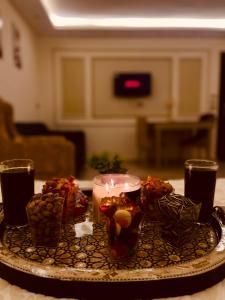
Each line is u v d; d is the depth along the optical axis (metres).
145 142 4.87
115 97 5.68
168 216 0.72
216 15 4.40
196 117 5.75
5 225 0.85
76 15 4.45
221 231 0.80
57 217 0.72
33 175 0.86
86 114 5.67
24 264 0.64
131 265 0.67
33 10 3.99
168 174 4.37
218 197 1.15
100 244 0.76
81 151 4.25
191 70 5.65
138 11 4.24
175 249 0.73
